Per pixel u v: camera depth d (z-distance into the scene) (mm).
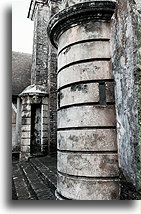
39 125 9719
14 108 12070
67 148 3238
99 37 3217
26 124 9359
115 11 2941
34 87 9766
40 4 11055
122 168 2672
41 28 10805
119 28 2746
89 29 3273
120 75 2705
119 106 2764
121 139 2701
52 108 9617
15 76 13117
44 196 3885
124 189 2615
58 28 3711
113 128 2957
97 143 2939
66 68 3482
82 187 2912
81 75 3207
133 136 2250
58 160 3600
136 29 2281
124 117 2562
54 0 9219
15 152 11164
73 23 3418
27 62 14719
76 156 3055
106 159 2881
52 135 9430
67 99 3363
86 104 3102
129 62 2375
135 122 2207
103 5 3055
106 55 3170
